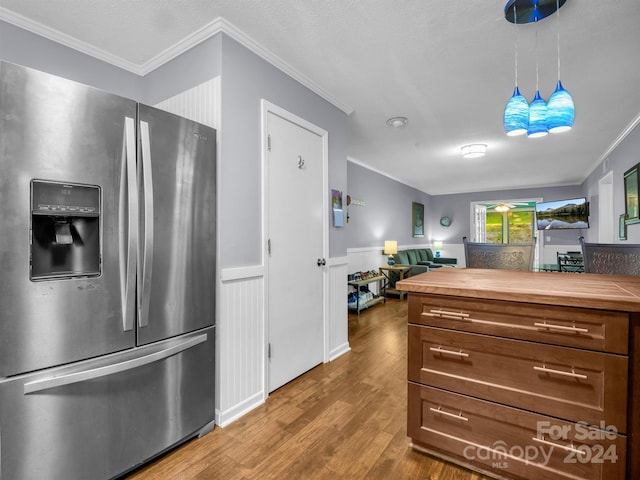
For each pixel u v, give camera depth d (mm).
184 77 2057
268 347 2176
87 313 1294
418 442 1598
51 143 1195
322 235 2746
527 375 1286
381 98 2861
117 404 1378
